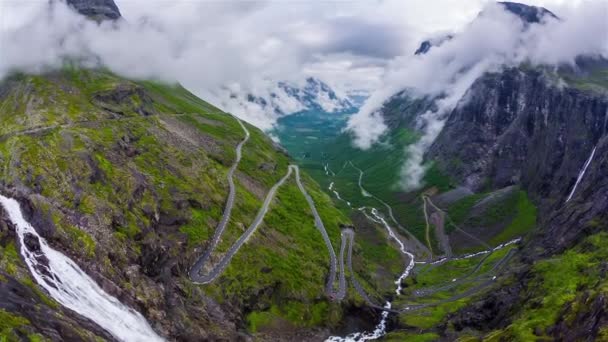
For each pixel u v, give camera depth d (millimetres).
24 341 125938
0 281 148000
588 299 166875
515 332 178875
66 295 167125
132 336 170750
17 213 195500
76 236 193875
